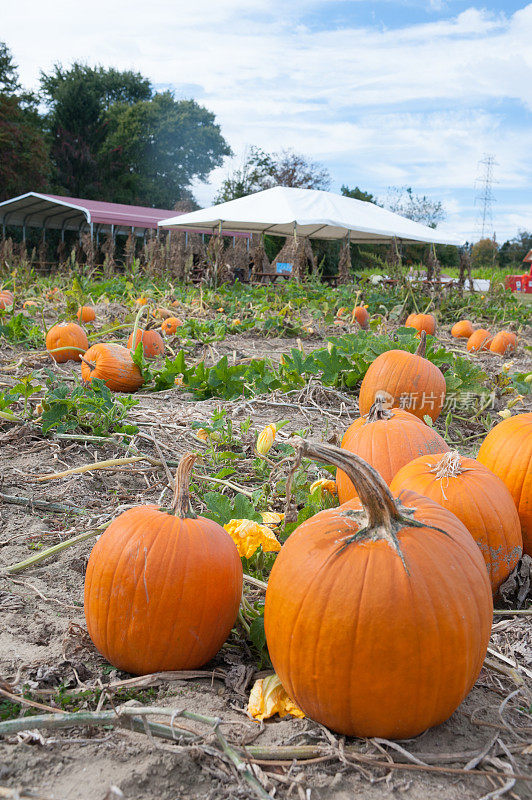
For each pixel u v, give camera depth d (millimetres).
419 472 2973
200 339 8727
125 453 4598
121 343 8758
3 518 3512
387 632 1861
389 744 1928
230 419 5309
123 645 2258
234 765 1818
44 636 2496
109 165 62125
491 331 14188
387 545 1966
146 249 22172
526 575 2895
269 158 60344
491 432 3477
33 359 7617
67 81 62312
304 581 1971
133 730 1937
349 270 20922
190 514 2424
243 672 2311
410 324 10508
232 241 37094
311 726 2045
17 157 45625
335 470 3512
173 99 66750
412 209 61406
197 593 2246
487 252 53938
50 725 1841
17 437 4691
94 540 3324
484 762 1898
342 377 6930
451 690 1926
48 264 33188
